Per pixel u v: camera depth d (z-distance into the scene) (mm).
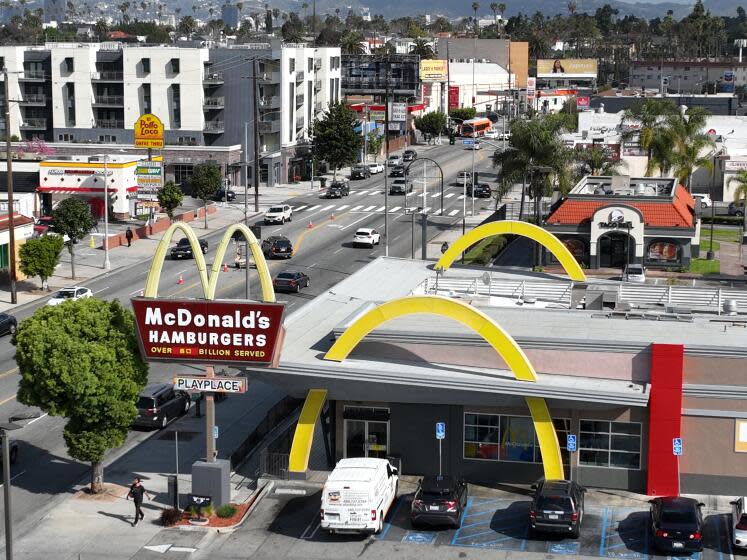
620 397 42344
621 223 93500
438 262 62312
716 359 43312
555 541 39938
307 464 46062
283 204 125188
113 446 44344
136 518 41938
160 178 110375
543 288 59250
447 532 40938
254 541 40438
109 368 42938
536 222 110562
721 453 43500
